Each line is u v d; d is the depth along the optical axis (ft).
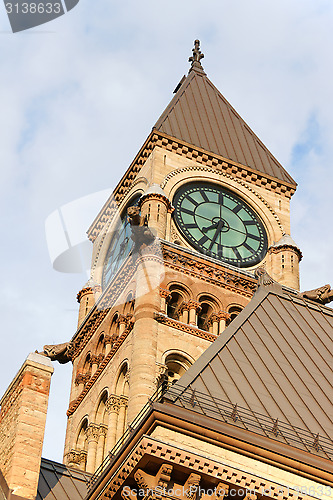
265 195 277.03
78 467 233.55
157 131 273.33
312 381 162.91
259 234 267.80
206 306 245.04
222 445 135.23
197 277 246.06
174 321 234.17
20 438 155.22
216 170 274.77
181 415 135.23
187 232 257.75
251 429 142.51
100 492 135.85
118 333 243.19
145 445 128.77
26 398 158.40
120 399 229.04
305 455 138.41
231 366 158.10
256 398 151.64
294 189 282.56
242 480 130.93
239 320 175.32
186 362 230.48
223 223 264.72
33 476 153.58
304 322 183.62
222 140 283.79
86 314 273.13
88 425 234.58
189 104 293.02
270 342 170.91
